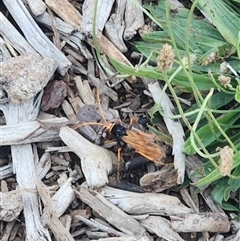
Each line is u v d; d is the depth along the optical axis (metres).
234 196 0.26
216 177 0.23
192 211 0.25
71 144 0.25
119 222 0.24
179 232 0.25
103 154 0.25
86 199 0.24
